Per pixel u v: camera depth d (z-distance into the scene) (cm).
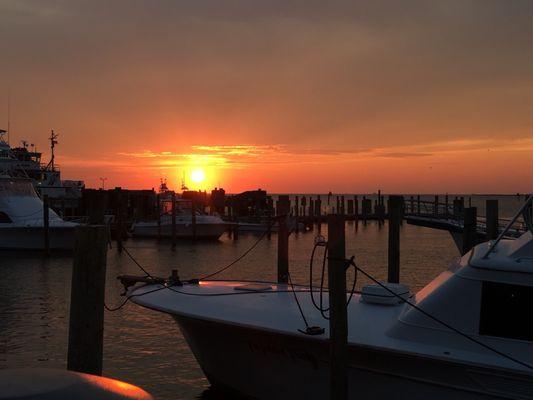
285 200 1030
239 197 6097
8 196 3303
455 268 648
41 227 3083
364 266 2706
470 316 594
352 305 776
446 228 2762
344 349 593
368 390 641
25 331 1317
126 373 1019
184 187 6038
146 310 1490
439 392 593
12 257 2955
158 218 4138
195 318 758
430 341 609
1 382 250
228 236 4491
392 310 748
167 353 1130
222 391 848
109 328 1314
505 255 608
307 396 704
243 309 784
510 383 550
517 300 572
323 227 5653
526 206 621
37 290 1947
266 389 754
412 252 3378
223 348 797
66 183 5222
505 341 572
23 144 5150
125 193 4947
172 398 902
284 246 1010
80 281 589
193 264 2783
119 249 3241
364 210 6172
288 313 764
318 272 2456
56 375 261
